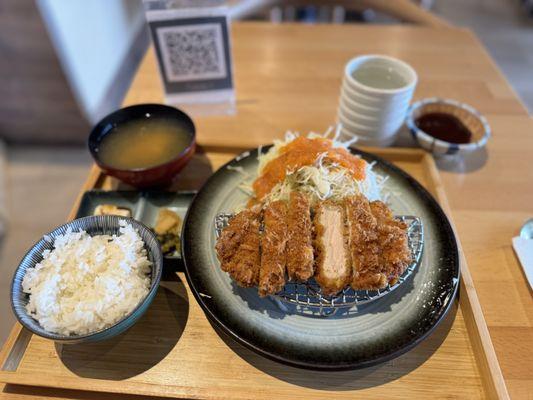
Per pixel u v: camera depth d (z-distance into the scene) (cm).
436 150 44
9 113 92
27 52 81
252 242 33
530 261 35
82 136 98
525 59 115
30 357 30
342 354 28
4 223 81
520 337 31
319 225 35
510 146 47
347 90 44
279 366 30
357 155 43
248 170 42
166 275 35
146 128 44
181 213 40
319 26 68
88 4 92
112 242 33
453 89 56
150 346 31
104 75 103
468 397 28
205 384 29
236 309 31
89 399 28
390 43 64
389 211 36
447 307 31
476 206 41
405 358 30
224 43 48
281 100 54
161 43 47
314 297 32
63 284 31
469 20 130
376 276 30
